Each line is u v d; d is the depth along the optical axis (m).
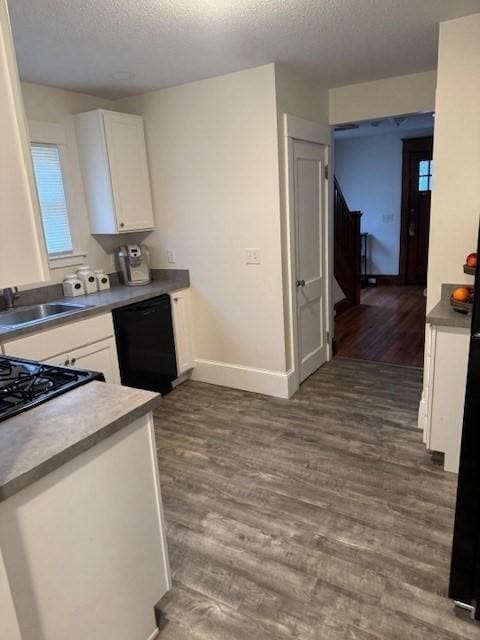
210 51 2.66
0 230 0.98
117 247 3.82
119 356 3.14
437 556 1.90
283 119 3.10
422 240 7.45
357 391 3.58
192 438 2.97
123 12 2.08
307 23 2.33
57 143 3.29
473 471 1.48
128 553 1.46
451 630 1.58
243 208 3.33
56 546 1.21
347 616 1.65
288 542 2.03
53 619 1.22
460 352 2.24
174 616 1.69
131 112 3.67
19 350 2.49
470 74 2.38
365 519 2.14
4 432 1.27
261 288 3.41
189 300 3.82
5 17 0.95
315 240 3.80
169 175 3.62
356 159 7.59
